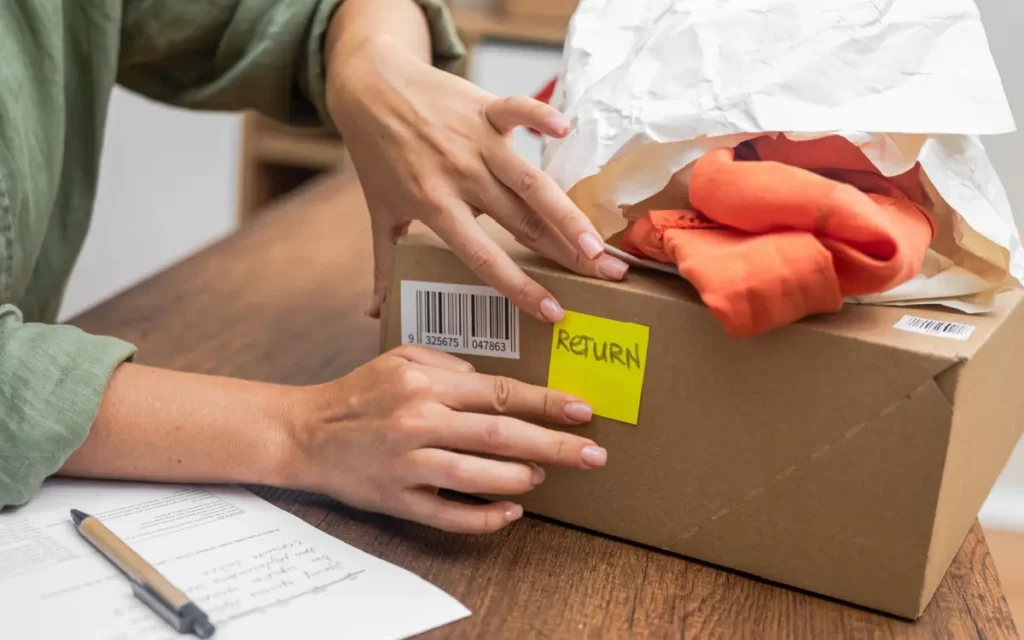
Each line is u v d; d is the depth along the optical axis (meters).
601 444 0.63
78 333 0.67
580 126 0.64
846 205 0.52
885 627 0.55
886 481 0.55
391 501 0.62
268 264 1.19
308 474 0.64
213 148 2.44
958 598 0.59
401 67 0.74
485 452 0.61
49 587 0.53
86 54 0.89
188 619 0.49
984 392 0.57
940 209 0.60
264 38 0.94
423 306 0.68
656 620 0.54
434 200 0.67
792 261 0.52
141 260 2.60
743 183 0.55
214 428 0.65
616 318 0.61
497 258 0.63
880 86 0.59
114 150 2.50
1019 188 1.17
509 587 0.57
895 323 0.57
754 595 0.58
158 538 0.59
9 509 0.62
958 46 0.59
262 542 0.59
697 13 0.64
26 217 0.78
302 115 1.02
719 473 0.60
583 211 0.65
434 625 0.52
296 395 0.67
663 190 0.64
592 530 0.65
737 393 0.58
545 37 1.88
